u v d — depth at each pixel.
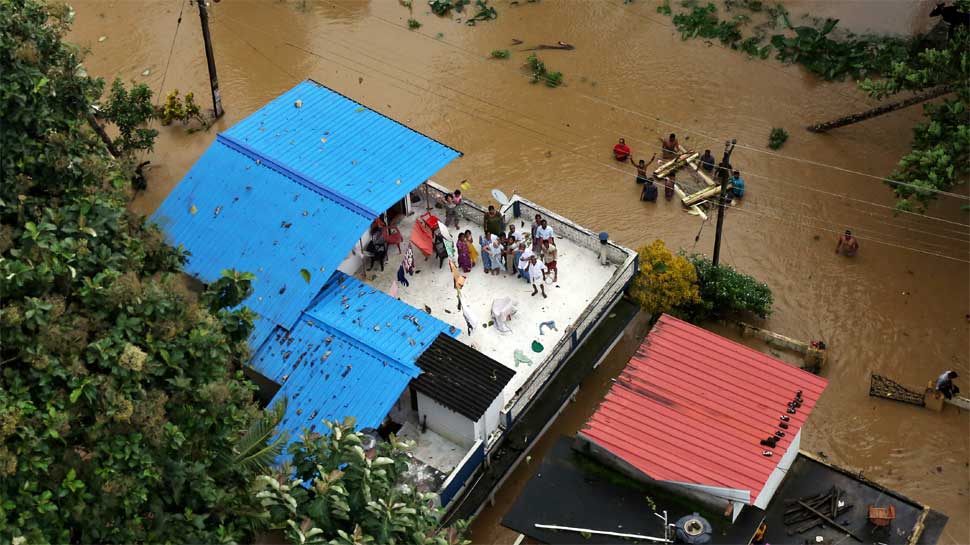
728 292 32.97
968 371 32.12
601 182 38.44
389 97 42.12
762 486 23.48
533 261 31.34
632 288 32.62
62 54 24.64
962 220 36.31
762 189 38.03
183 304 21.73
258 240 30.75
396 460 21.36
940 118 34.19
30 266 20.19
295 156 32.25
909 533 23.61
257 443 21.72
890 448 30.38
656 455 24.44
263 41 45.06
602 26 45.31
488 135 40.44
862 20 44.78
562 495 24.61
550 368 29.67
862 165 38.72
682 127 40.53
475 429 27.59
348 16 46.41
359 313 29.50
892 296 34.22
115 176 24.78
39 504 18.30
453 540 22.84
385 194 31.28
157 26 45.97
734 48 43.94
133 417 19.75
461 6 46.59
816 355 31.97
